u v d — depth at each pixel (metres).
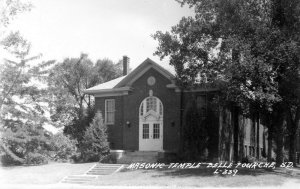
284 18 28.17
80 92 63.28
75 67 62.38
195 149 30.72
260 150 45.44
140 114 36.06
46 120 38.16
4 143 35.31
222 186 21.98
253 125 42.31
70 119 57.03
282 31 26.81
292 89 27.12
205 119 32.59
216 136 32.25
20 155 36.91
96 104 39.06
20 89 37.12
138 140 35.75
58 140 38.38
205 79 29.34
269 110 27.09
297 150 50.97
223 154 33.28
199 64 29.20
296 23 27.22
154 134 35.22
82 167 31.34
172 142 34.06
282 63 27.50
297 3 26.39
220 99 29.34
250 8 27.94
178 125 33.94
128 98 36.88
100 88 38.59
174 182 23.20
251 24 26.69
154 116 35.28
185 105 34.16
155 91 35.53
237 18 26.64
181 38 29.17
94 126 35.94
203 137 30.92
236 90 26.45
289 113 35.19
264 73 26.08
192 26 28.30
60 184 25.36
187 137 31.08
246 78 26.62
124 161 33.09
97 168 30.16
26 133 36.25
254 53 26.73
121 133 37.22
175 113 34.25
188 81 29.59
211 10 28.56
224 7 26.72
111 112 38.41
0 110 35.75
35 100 38.19
